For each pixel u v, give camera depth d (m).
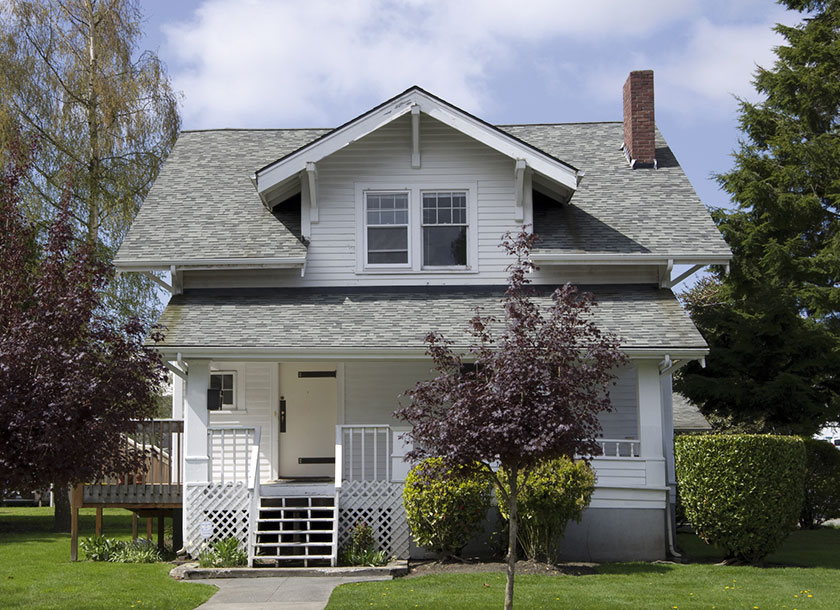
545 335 10.44
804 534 21.14
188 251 17.80
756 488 14.73
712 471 14.91
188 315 17.14
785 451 14.91
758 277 29.62
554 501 14.48
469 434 10.20
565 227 18.52
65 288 10.45
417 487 14.96
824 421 25.08
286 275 18.27
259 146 22.05
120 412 10.38
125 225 25.44
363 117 17.89
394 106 17.97
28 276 10.70
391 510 15.97
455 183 18.38
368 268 18.23
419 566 15.12
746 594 12.31
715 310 24.73
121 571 14.89
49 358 9.69
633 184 20.09
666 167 20.67
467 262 18.22
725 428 24.92
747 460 14.80
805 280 29.47
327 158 18.48
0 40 24.45
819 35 31.73
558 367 10.48
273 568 14.66
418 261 18.22
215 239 18.28
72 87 25.00
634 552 15.87
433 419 10.64
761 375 24.33
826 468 22.31
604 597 12.07
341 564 15.09
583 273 18.27
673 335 16.16
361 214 18.36
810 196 29.92
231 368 18.67
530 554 15.05
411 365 18.64
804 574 13.94
